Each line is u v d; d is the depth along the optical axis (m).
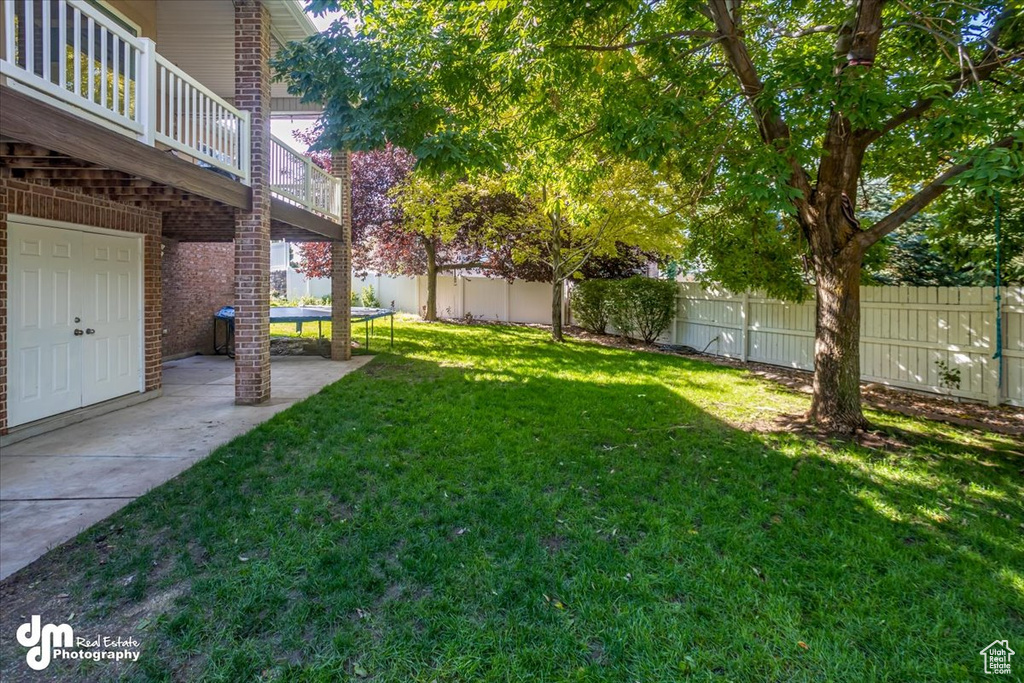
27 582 2.59
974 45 4.76
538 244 15.00
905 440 5.03
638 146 4.67
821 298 5.52
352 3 5.03
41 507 3.44
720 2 4.84
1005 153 3.36
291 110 10.28
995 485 3.94
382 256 17.97
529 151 6.67
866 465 4.32
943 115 4.09
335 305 10.32
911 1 4.97
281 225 8.00
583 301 14.83
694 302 11.68
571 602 2.48
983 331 6.62
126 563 2.75
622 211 11.18
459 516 3.34
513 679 2.01
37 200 5.23
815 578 2.69
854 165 5.11
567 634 2.26
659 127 4.53
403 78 4.59
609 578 2.66
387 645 2.18
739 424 5.58
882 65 5.33
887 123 4.88
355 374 8.45
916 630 2.30
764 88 4.45
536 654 2.13
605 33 5.57
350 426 5.35
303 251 17.47
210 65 8.49
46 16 3.44
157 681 1.98
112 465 4.27
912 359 7.43
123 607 2.41
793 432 5.25
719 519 3.33
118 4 6.40
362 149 4.82
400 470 4.12
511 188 7.05
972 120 3.73
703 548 2.97
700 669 2.08
